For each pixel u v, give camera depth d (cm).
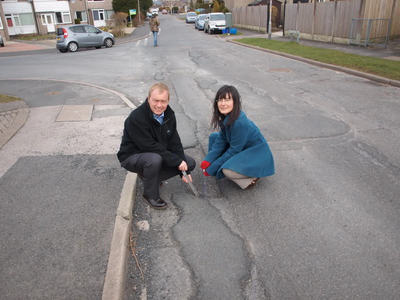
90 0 4928
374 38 1612
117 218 325
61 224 321
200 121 638
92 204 355
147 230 324
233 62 1300
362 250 290
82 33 1992
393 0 1594
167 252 294
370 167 436
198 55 1516
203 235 315
